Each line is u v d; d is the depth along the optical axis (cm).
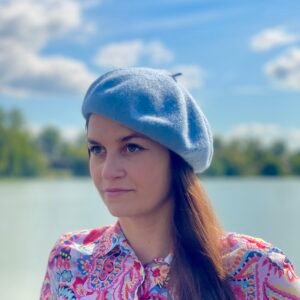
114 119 219
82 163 3297
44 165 3694
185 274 225
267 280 229
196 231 230
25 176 3784
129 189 224
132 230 238
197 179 236
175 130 220
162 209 235
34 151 3809
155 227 236
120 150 225
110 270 238
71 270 245
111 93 220
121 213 225
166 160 229
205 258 228
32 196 2031
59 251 251
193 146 225
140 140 222
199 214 232
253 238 239
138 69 230
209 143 233
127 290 230
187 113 228
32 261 972
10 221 1340
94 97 223
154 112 220
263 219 866
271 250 234
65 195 1997
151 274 231
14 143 3872
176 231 232
